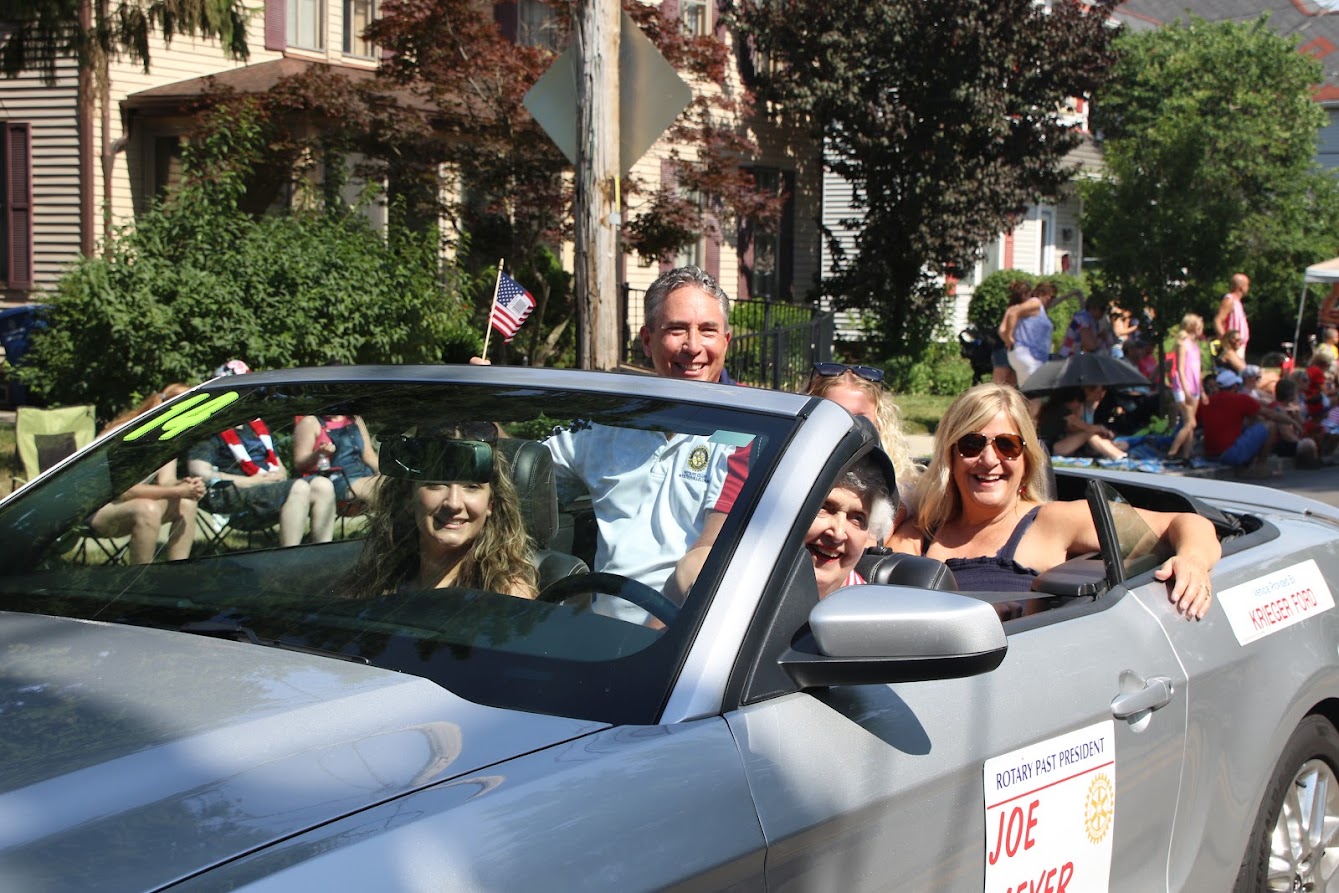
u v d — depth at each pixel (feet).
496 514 8.50
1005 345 48.60
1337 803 12.76
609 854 6.04
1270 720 11.46
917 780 7.75
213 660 7.09
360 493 8.89
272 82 48.19
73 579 8.70
